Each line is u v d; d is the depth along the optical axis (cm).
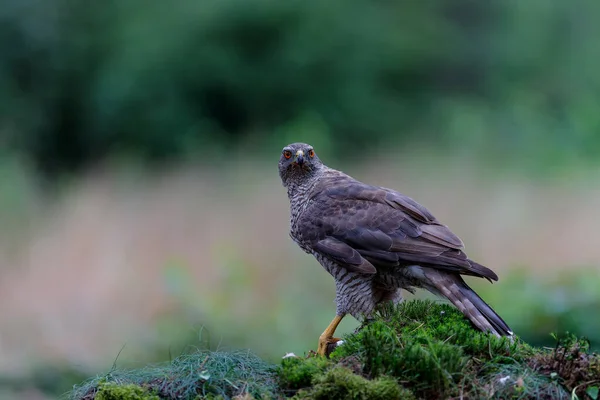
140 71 2945
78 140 3144
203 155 2284
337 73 3002
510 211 1409
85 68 3125
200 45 2945
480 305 605
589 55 3052
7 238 1584
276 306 1299
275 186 1683
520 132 2416
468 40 3164
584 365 468
